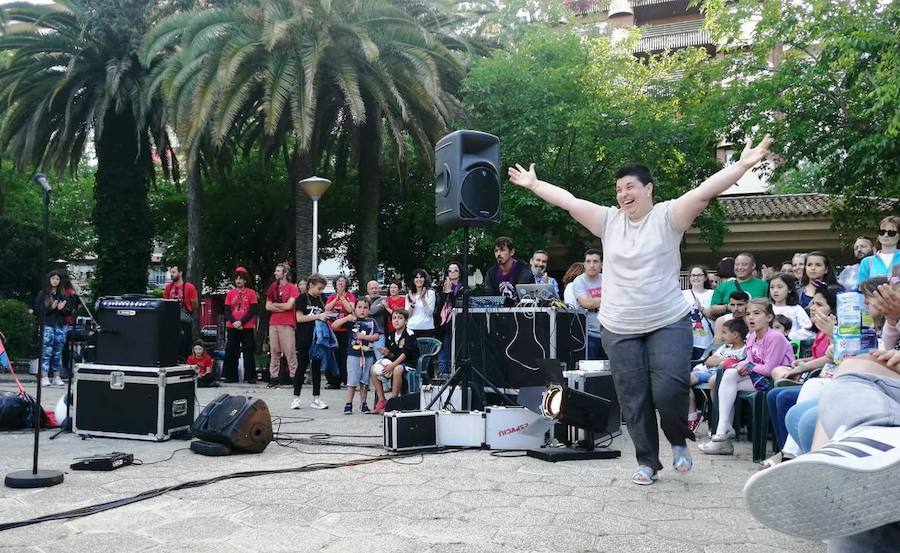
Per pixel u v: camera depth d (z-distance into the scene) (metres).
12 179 23.52
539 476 4.66
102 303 6.32
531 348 6.26
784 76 13.45
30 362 14.36
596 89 17.17
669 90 17.56
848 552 1.64
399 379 7.69
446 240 16.97
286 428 6.86
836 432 1.75
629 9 35.19
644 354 4.45
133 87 16.92
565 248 19.95
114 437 6.16
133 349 6.19
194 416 6.51
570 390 5.03
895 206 14.46
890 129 10.42
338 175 19.42
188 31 13.96
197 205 18.08
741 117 14.21
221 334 16.41
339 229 22.56
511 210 15.73
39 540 3.30
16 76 16.72
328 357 8.70
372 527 3.51
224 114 13.77
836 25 12.70
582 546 3.22
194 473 4.74
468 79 15.92
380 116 15.95
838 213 15.65
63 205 25.56
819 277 6.80
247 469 4.88
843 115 13.34
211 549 3.17
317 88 14.38
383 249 21.73
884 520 1.40
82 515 3.71
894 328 3.03
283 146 18.22
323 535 3.38
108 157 18.36
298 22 13.64
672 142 15.88
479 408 6.00
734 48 15.36
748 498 1.51
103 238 18.34
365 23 14.62
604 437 5.78
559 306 6.36
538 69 16.47
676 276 4.38
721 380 5.62
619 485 4.41
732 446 5.54
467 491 4.24
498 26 24.44
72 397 6.57
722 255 19.91
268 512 3.77
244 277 12.26
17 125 17.67
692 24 34.88
